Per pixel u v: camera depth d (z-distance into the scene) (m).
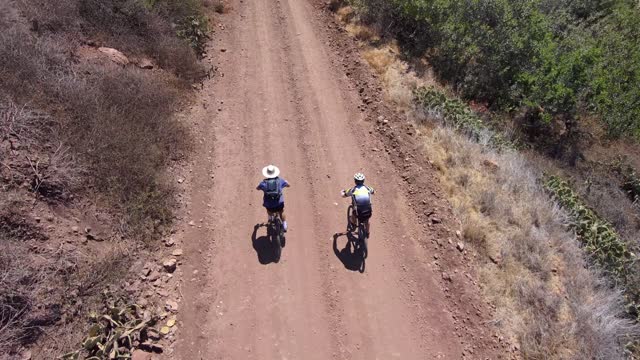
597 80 15.77
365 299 8.61
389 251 9.52
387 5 17.08
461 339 8.18
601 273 10.05
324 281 8.82
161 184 9.74
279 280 8.70
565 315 8.80
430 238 9.81
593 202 13.29
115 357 6.70
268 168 8.79
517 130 15.14
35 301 6.78
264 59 15.09
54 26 11.38
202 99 12.93
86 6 12.43
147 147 10.17
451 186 10.93
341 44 16.14
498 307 8.70
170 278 8.34
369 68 14.87
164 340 7.39
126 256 8.25
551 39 17.67
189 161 10.84
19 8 10.98
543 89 15.31
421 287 8.91
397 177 11.27
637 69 18.47
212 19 16.47
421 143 12.08
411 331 8.21
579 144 15.70
